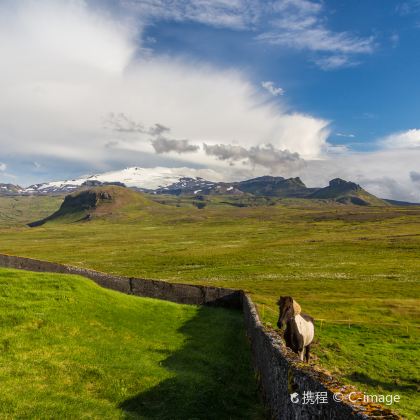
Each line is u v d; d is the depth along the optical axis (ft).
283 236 616.39
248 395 63.05
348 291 231.09
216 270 330.75
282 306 64.18
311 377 35.63
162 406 55.57
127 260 406.62
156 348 81.82
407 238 468.75
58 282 107.55
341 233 611.47
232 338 100.07
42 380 57.93
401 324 137.90
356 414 26.61
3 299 90.17
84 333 81.76
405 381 79.61
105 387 58.75
